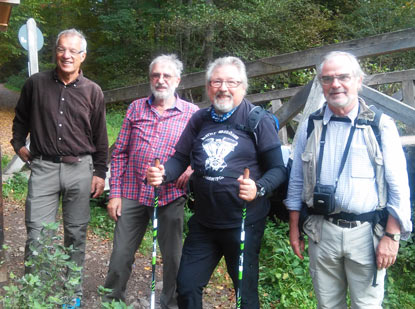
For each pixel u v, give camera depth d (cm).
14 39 1655
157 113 331
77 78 346
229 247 275
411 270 483
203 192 271
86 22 1939
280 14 1423
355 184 252
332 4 1568
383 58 1142
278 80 1180
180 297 275
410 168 522
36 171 347
